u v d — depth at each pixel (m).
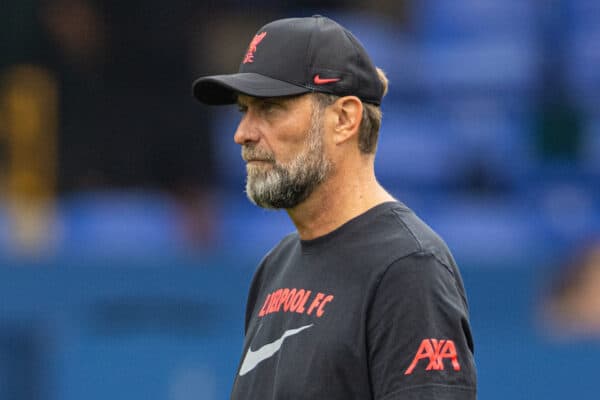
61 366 22.95
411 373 9.39
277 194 10.32
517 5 38.38
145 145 30.45
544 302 22.88
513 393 22.69
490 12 38.47
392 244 9.98
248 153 10.42
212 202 30.19
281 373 9.99
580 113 34.44
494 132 35.22
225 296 23.20
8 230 28.08
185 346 23.00
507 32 38.03
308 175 10.27
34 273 23.27
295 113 10.25
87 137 30.28
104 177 30.25
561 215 31.52
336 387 9.70
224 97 10.99
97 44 30.77
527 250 27.20
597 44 36.69
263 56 10.39
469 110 36.06
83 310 23.22
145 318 23.19
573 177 33.09
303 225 10.60
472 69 37.16
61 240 28.12
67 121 30.28
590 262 22.91
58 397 22.91
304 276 10.42
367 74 10.51
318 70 10.27
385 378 9.50
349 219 10.41
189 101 30.91
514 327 22.83
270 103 10.33
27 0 30.39
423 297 9.58
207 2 32.41
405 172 35.03
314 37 10.35
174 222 29.02
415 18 39.00
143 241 28.34
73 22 30.50
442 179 34.56
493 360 22.78
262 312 10.82
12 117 29.89
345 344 9.72
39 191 29.56
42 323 23.16
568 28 37.38
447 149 35.19
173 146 30.44
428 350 9.42
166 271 23.27
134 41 30.89
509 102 36.22
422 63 37.47
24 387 22.95
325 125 10.32
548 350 22.72
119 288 23.27
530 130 34.34
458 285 10.15
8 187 29.44
